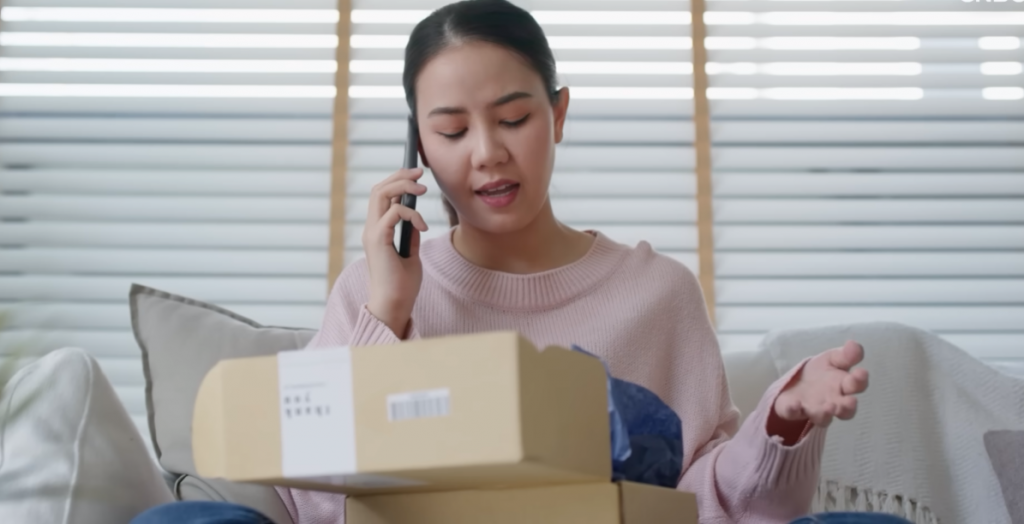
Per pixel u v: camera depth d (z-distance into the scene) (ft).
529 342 2.71
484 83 4.66
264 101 10.17
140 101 10.19
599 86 10.05
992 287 9.63
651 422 3.74
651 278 5.45
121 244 9.88
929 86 10.12
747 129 10.02
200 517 3.15
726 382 5.52
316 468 2.80
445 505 3.34
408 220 4.65
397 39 10.27
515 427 2.61
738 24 10.21
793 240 9.73
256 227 9.91
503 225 4.84
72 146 10.14
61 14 10.39
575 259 5.48
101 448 4.39
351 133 10.08
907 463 6.41
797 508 4.14
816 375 3.73
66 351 4.60
